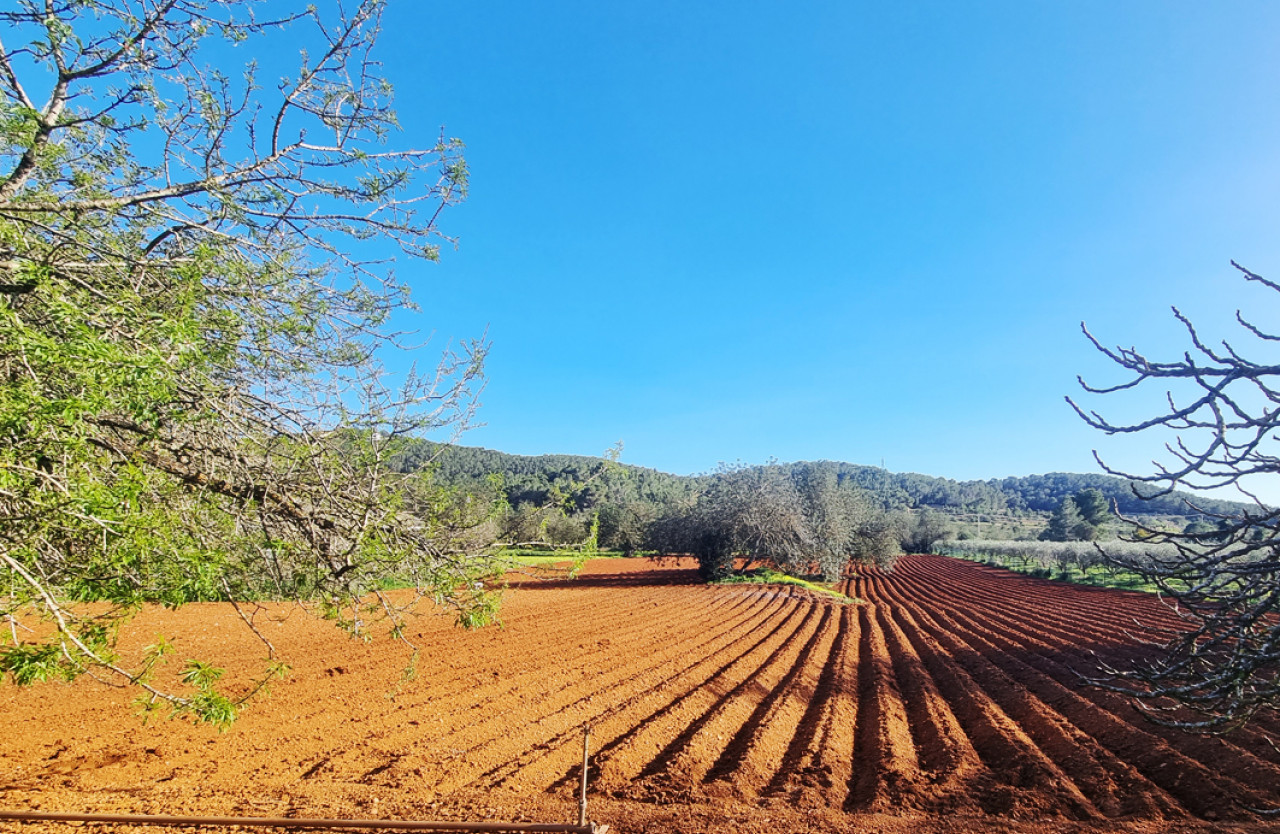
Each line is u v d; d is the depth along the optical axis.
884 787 7.53
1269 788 6.79
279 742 8.41
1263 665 2.42
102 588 3.82
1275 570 2.50
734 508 35.94
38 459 3.49
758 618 22.81
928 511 91.00
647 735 9.00
